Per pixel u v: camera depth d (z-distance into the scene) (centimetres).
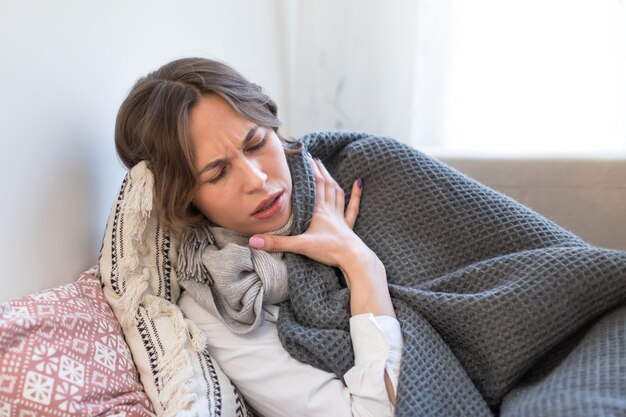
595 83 156
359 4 159
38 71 75
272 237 81
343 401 75
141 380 74
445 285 82
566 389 65
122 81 95
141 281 78
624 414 59
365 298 79
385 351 75
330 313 80
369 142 97
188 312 81
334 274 85
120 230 78
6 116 70
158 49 105
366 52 163
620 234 119
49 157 78
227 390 75
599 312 75
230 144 75
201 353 76
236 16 135
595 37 152
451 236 88
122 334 77
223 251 78
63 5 80
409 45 159
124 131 81
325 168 98
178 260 81
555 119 162
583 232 121
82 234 86
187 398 70
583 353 70
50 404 61
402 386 71
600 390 63
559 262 76
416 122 170
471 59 164
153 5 102
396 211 91
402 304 81
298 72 170
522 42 158
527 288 75
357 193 94
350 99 168
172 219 79
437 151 128
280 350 79
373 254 85
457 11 159
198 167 76
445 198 89
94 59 87
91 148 87
